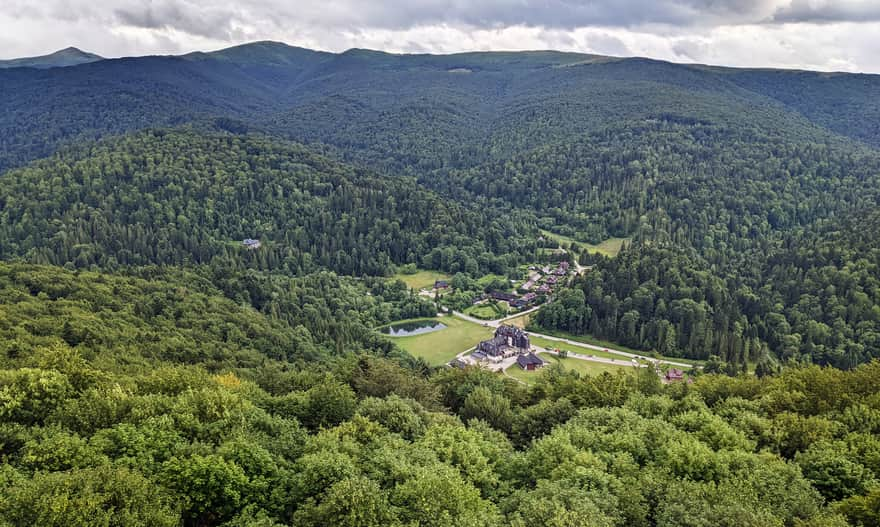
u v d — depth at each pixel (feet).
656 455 235.20
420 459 222.69
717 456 224.12
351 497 178.19
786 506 194.39
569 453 229.04
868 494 198.59
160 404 241.55
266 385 363.56
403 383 355.97
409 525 175.94
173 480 187.83
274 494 195.42
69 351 288.51
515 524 171.42
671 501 189.06
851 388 317.83
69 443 193.67
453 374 421.18
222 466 191.01
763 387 350.64
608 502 185.57
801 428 266.57
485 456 249.34
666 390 388.37
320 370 464.24
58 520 151.23
